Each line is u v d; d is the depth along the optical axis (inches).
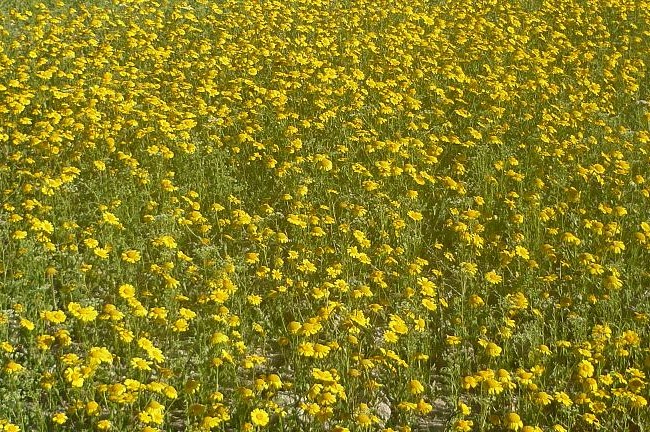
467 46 626.8
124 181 389.7
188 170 413.4
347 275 331.0
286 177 407.5
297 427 247.0
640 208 394.3
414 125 453.1
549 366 285.7
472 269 329.7
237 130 461.7
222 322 286.8
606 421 257.0
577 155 450.0
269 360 283.4
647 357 269.9
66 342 255.8
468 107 526.0
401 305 307.4
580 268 344.8
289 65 548.4
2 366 255.1
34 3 694.5
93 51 557.3
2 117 429.7
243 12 691.4
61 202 365.7
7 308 293.4
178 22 653.3
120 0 708.0
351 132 463.5
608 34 663.8
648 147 453.4
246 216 347.6
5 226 343.9
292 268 333.7
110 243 332.8
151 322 291.6
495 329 306.8
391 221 375.6
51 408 244.1
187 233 362.6
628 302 323.0
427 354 289.9
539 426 257.8
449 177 409.1
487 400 251.6
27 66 496.1
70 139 414.0
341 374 266.1
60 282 313.4
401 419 257.0
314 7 718.5
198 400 255.9
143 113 439.5
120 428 231.0
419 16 688.4
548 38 662.5
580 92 535.5
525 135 485.4
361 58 593.3
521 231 376.8
